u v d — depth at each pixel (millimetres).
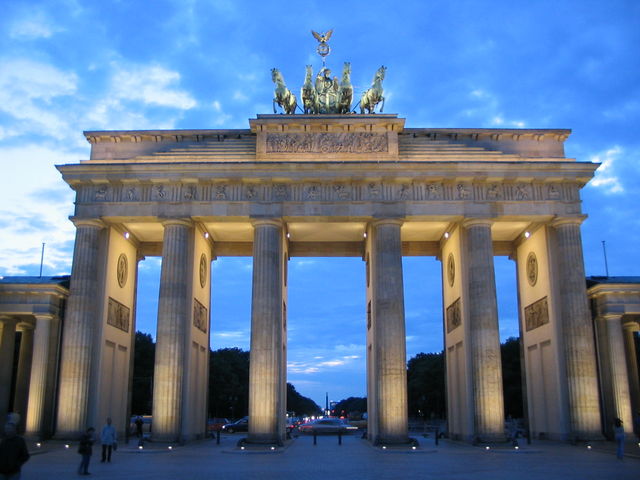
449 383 86562
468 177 75688
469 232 76188
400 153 78562
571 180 76500
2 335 81000
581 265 75062
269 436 69438
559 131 80375
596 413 71188
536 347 83188
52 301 75000
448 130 79812
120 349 83312
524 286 88250
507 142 80312
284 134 78188
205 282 87188
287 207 75688
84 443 43250
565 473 43969
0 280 80188
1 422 79000
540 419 81562
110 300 79188
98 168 75875
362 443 80188
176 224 75625
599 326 76875
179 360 72688
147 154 80375
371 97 81500
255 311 72938
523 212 75938
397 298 73375
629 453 58625
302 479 40281
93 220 75562
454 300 83188
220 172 75750
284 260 81062
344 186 76438
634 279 80938
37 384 72625
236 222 78312
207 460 55219
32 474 43531
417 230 86812
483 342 72500
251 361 71750
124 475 42938
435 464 51125
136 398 174125
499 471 45375
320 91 83438
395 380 71125
